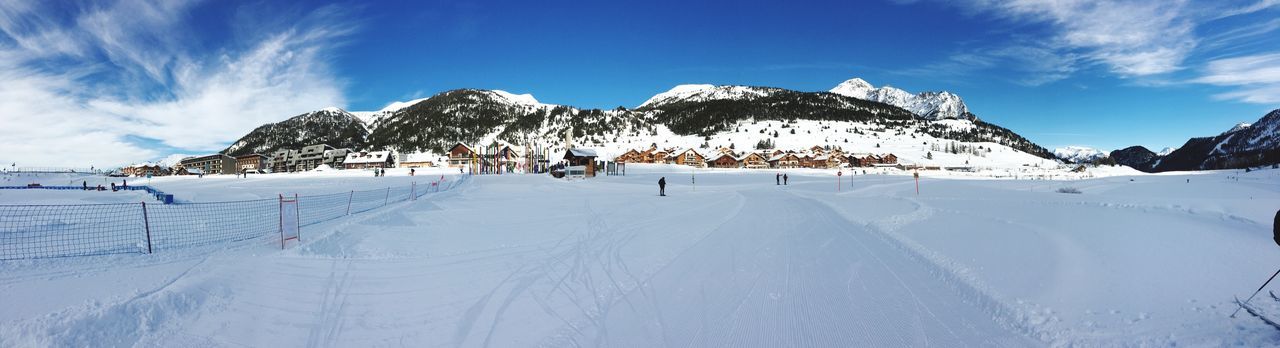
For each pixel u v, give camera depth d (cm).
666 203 2058
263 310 570
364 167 10569
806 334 516
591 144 18388
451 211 1669
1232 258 773
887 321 551
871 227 1255
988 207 1698
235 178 6125
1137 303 573
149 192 3197
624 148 16862
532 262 852
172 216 1395
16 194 3122
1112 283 651
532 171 6644
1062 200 2033
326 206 1734
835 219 1435
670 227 1297
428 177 5197
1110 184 3891
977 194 2602
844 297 640
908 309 589
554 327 538
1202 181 4238
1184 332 489
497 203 2047
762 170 7806
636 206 1917
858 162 11144
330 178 5362
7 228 1110
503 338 506
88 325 461
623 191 2945
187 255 780
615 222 1403
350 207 1686
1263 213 1376
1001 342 488
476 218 1480
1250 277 661
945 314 569
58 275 625
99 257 750
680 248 990
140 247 850
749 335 516
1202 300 576
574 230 1238
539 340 502
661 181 2561
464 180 4075
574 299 639
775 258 888
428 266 809
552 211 1714
